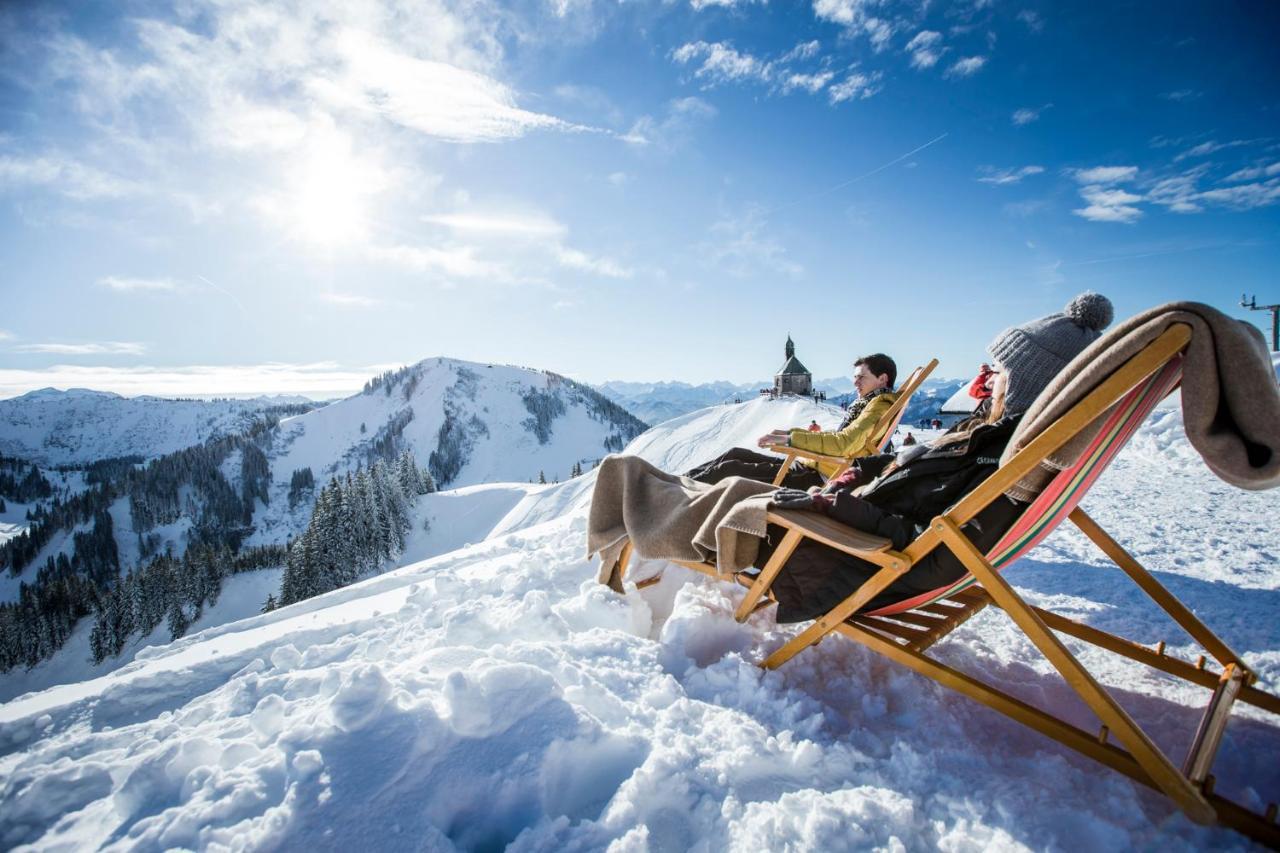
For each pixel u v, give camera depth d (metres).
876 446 3.70
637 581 3.50
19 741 2.19
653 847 1.43
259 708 1.90
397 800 1.50
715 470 3.70
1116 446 1.70
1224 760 1.77
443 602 3.26
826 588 2.16
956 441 2.33
